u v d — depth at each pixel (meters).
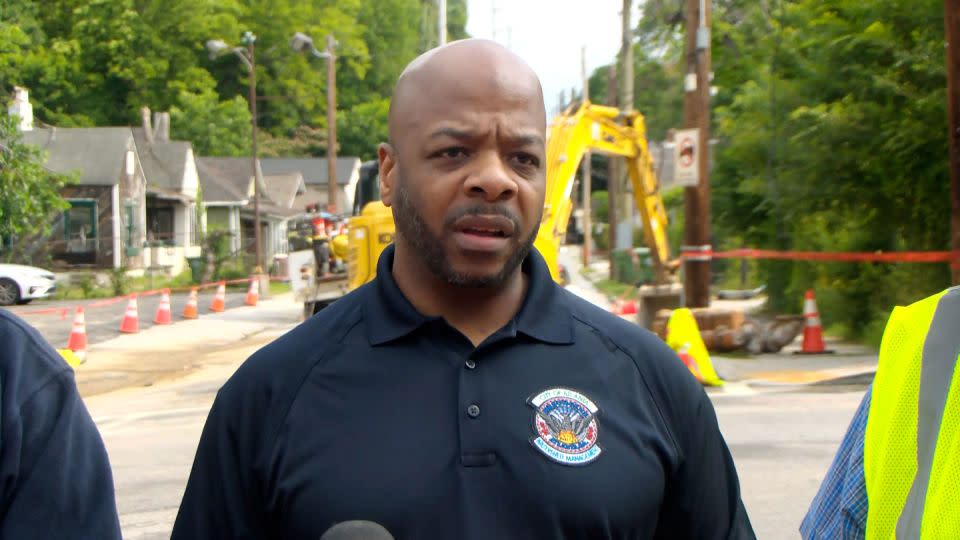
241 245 52.75
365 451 1.88
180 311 25.03
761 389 11.44
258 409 1.98
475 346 1.96
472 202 1.93
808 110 15.23
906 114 14.47
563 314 2.02
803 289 18.03
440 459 1.86
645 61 39.19
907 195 15.36
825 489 2.12
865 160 15.03
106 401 12.12
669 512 2.04
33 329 2.25
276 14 77.31
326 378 1.96
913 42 14.51
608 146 15.92
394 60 86.19
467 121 1.93
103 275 36.34
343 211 70.56
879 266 16.17
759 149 16.58
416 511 1.83
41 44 64.69
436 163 1.95
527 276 2.08
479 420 1.88
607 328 2.04
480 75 1.95
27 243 36.00
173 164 47.69
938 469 1.81
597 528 1.85
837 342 15.66
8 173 19.66
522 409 1.90
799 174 16.05
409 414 1.90
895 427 1.90
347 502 1.84
